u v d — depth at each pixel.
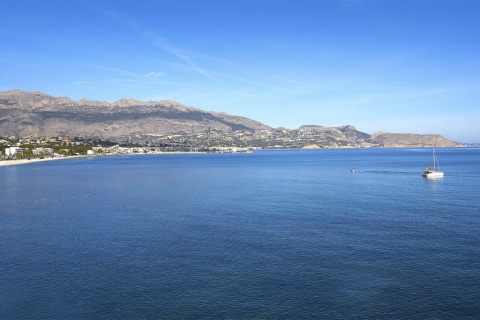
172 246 72.69
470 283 55.25
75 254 69.00
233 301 51.34
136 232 83.12
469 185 160.38
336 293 53.06
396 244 72.12
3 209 113.25
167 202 122.12
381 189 150.25
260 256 66.62
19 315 48.75
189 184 174.62
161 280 57.50
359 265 62.06
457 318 47.16
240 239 76.50
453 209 104.12
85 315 48.62
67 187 167.12
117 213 104.69
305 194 136.88
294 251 68.94
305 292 53.44
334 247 70.88
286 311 48.94
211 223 90.38
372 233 79.75
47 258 67.12
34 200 130.50
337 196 131.12
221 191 147.88
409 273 58.78
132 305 50.78
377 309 49.16
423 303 50.38
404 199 123.12
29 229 87.38
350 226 85.81
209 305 50.50
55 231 85.25
